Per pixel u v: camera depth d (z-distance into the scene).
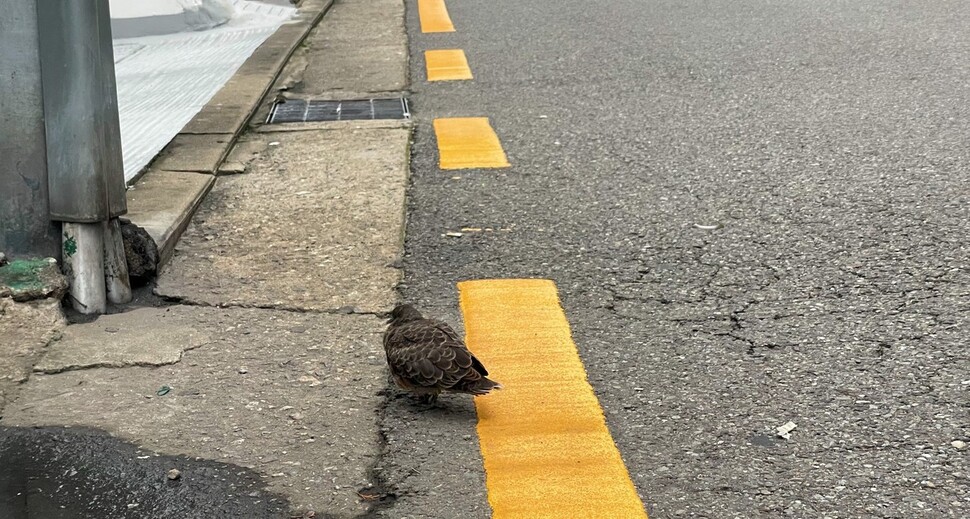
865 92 3.18
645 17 4.63
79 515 1.25
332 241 2.11
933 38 3.89
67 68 1.69
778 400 1.47
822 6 4.68
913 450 1.33
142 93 3.33
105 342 1.66
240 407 1.48
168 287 1.88
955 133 2.72
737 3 4.87
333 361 1.61
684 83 3.41
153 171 2.48
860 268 1.91
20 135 1.73
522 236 2.13
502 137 2.88
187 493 1.28
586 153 2.70
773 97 3.18
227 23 4.48
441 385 1.40
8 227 1.77
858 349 1.61
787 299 1.80
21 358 1.61
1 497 1.28
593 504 1.24
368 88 3.52
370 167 2.61
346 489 1.29
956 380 1.50
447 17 4.89
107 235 1.79
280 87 3.52
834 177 2.42
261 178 2.54
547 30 4.45
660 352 1.62
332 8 5.27
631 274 1.93
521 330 1.71
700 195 2.34
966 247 1.98
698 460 1.33
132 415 1.45
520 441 1.38
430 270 1.97
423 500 1.26
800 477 1.29
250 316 1.76
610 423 1.43
